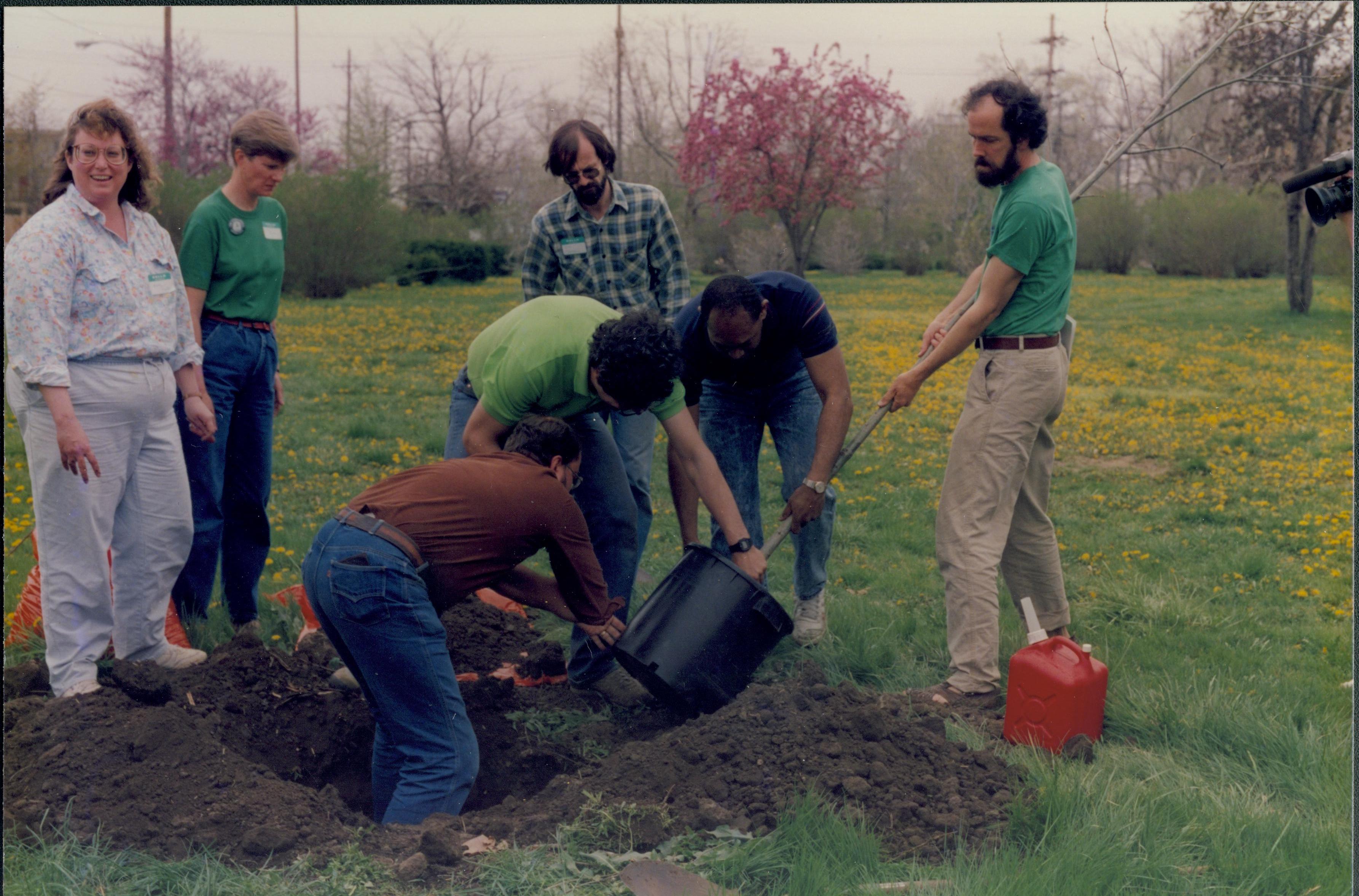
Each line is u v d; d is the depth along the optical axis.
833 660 3.72
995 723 3.18
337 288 19.98
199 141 25.78
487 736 3.31
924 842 2.42
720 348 3.15
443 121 28.09
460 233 27.92
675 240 4.32
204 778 2.65
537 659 3.73
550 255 4.29
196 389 3.51
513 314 3.14
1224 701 3.23
